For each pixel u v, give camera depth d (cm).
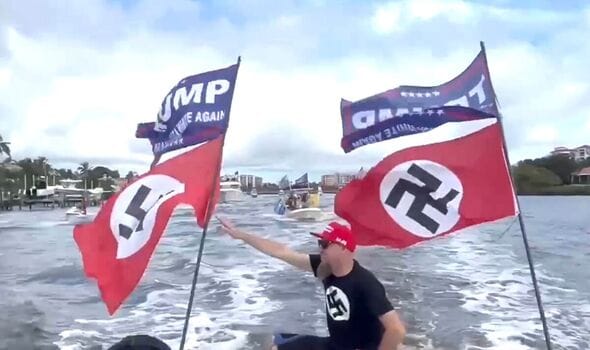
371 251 2627
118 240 495
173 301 1493
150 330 1184
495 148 525
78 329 1209
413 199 531
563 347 1034
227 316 1302
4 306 1481
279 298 1516
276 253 532
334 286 486
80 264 2434
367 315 477
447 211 525
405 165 532
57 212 10788
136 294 1599
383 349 470
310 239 3384
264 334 1133
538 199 11938
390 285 1727
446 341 1068
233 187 10981
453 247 2892
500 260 2384
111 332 1183
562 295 1562
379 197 535
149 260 489
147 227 498
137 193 507
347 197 539
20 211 11562
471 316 1284
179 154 520
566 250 2814
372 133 539
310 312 1341
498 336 1105
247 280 1823
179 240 3441
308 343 514
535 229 4272
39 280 1981
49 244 3728
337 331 489
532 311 1344
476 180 526
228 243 3212
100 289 492
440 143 532
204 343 1071
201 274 1994
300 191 6994
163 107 541
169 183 511
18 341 1112
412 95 536
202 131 518
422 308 1381
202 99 520
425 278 1872
